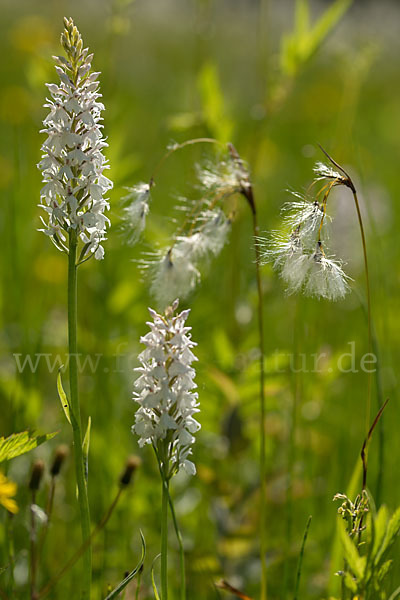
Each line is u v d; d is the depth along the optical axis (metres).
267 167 8.11
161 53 15.81
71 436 5.03
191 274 3.76
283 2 15.48
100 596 3.89
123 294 5.26
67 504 4.73
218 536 4.56
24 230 6.66
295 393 4.32
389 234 8.95
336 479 4.97
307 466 4.95
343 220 7.54
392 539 2.70
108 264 5.61
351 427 5.54
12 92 7.78
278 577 4.41
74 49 2.59
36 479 3.44
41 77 5.51
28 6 17.67
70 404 2.67
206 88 4.88
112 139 5.09
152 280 3.82
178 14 17.09
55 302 6.84
